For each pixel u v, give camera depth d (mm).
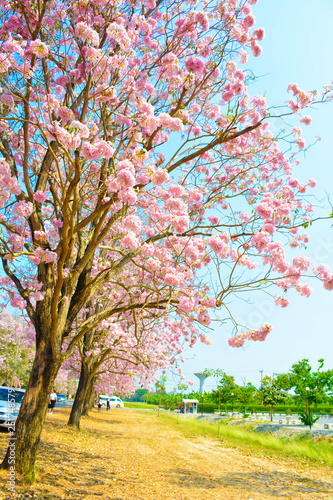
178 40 6625
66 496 5484
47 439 10781
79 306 6820
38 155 7469
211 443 16141
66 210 5262
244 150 8203
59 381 37625
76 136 4566
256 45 6594
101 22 5773
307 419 24297
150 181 5273
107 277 6973
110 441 13477
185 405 43562
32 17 5566
